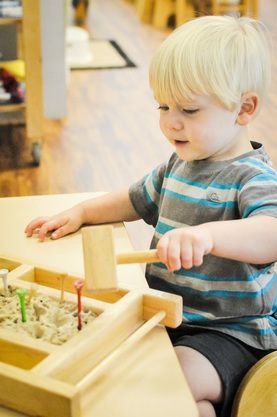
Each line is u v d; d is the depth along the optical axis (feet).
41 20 9.80
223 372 2.93
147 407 2.23
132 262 2.56
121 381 2.35
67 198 3.92
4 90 8.70
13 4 8.15
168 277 3.27
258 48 3.03
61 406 2.06
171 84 2.93
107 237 2.44
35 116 8.58
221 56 2.91
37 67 8.33
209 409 2.87
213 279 3.14
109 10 18.81
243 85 2.98
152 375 2.38
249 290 3.11
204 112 2.97
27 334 2.48
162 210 3.41
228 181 3.14
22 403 2.15
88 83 12.23
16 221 3.62
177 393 2.29
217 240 2.64
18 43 9.43
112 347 2.52
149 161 9.02
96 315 2.60
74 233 3.51
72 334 2.48
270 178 3.03
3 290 2.75
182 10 15.85
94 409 2.21
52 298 2.71
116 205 3.66
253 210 2.89
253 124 10.14
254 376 2.89
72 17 17.76
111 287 2.35
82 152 9.29
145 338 2.60
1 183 8.29
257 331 3.14
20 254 3.26
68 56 13.37
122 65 13.33
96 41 15.20
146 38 15.64
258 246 2.72
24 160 9.00
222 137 3.07
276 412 3.01
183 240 2.56
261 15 16.92
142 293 2.69
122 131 10.07
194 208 3.24
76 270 3.09
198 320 3.16
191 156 3.16
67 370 2.28
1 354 2.40
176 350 3.00
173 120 3.03
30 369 2.32
